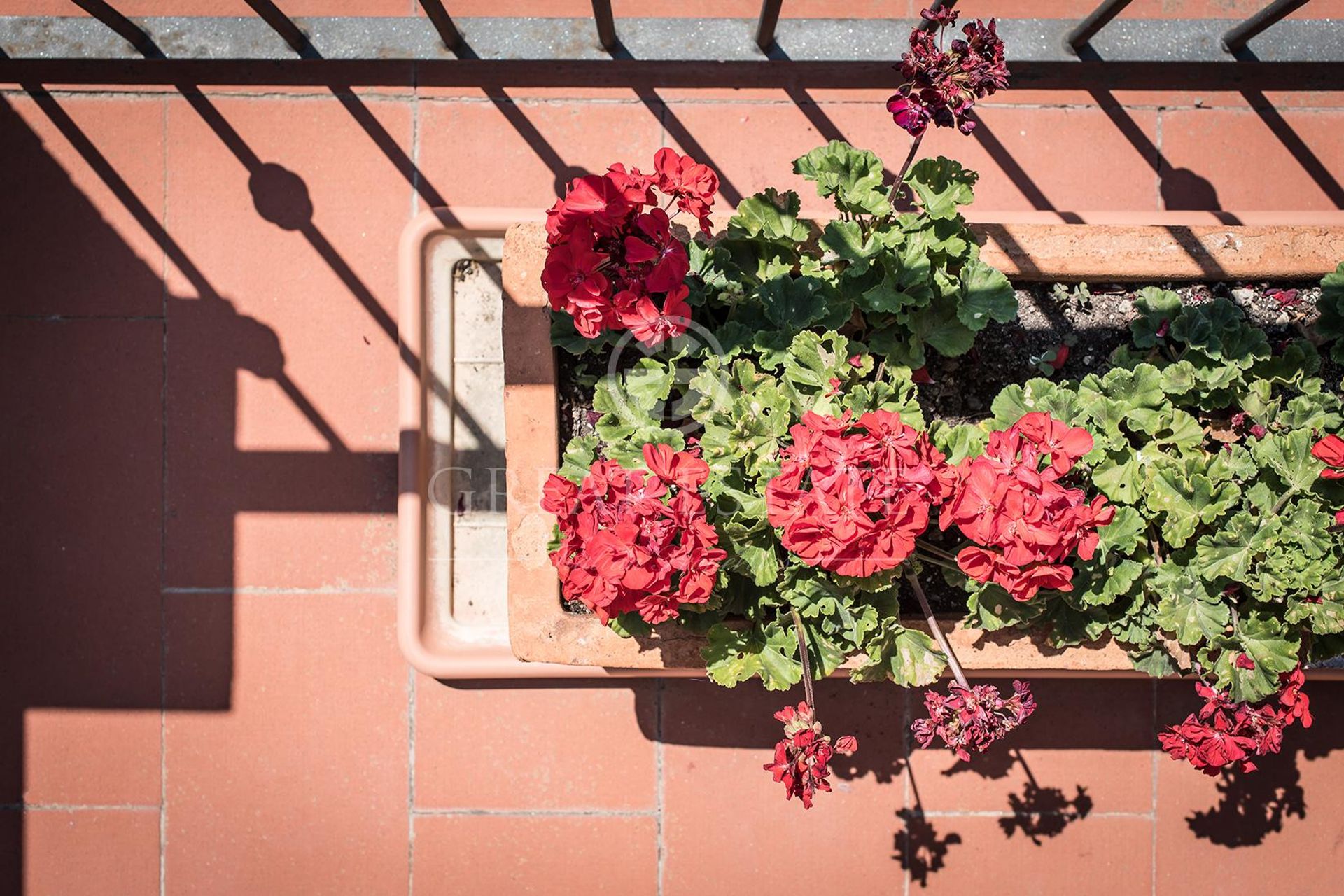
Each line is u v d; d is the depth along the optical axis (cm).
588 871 240
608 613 158
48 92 238
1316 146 241
